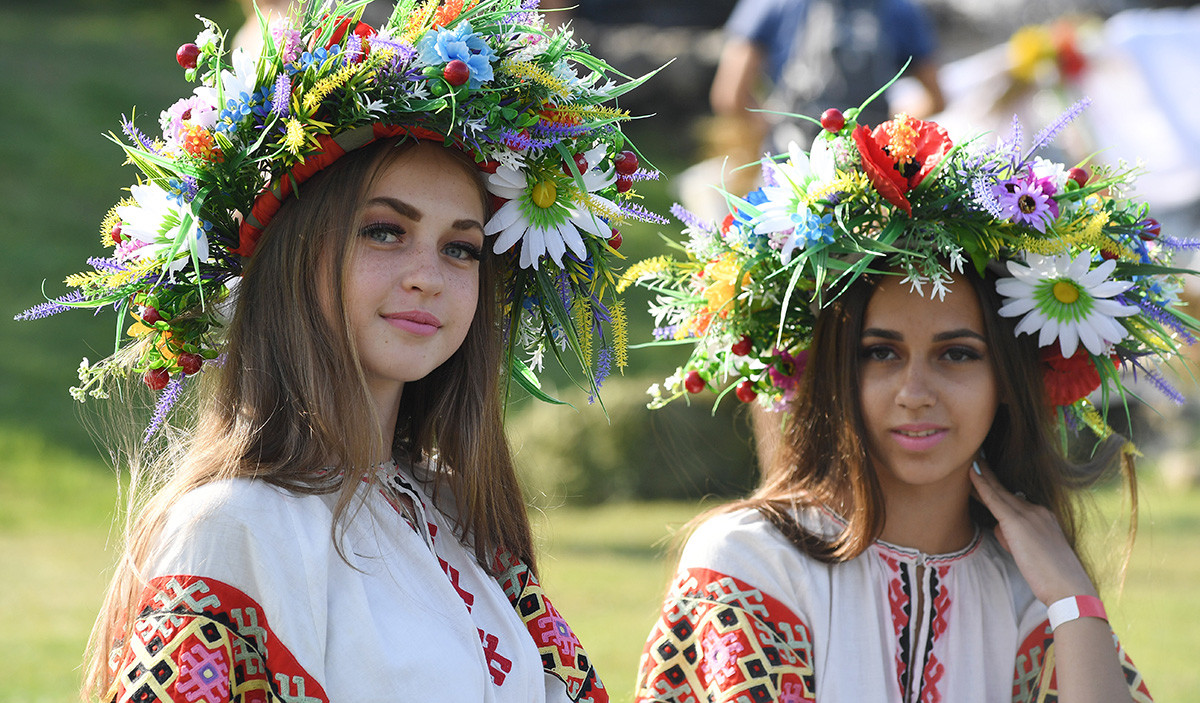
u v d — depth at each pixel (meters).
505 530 3.82
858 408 4.16
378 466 3.51
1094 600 4.13
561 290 3.86
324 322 3.36
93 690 3.28
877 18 9.82
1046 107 12.57
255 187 3.43
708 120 23.58
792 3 9.92
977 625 4.23
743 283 4.28
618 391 13.88
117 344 3.55
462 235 3.53
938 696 4.14
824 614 4.10
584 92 3.68
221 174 3.36
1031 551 4.21
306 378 3.32
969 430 4.15
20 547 9.05
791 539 4.18
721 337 4.43
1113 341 4.17
